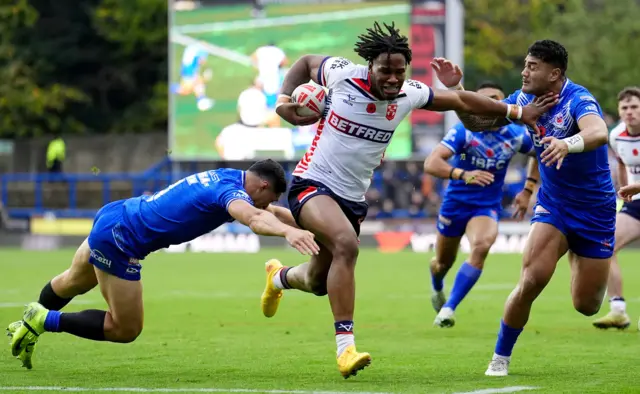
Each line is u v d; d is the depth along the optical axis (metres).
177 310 37.66
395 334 30.58
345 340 20.50
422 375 21.94
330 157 21.56
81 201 103.44
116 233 20.75
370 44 20.52
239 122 80.06
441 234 33.34
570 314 36.50
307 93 21.56
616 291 31.61
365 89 21.16
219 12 79.69
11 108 114.62
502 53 118.88
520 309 21.73
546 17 118.94
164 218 20.64
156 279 52.25
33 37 122.50
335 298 20.66
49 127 118.88
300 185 21.78
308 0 78.75
